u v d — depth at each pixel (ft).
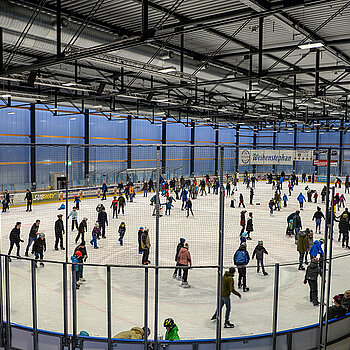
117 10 38.99
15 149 88.43
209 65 62.80
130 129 113.70
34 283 23.52
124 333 23.79
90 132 104.47
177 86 53.93
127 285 33.63
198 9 38.65
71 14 39.27
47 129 94.99
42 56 60.23
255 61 64.28
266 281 35.47
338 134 152.15
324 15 40.81
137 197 90.94
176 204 85.15
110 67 69.82
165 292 32.04
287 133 162.50
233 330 25.43
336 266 38.81
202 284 34.17
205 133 140.15
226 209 80.53
